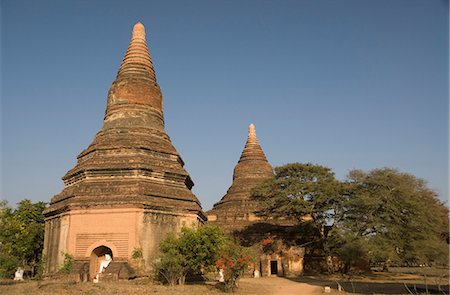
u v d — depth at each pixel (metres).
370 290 30.08
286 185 47.53
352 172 43.09
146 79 43.53
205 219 41.62
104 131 40.94
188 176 39.91
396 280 38.53
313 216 46.69
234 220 52.50
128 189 34.56
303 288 32.00
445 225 40.81
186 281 33.91
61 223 35.28
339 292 29.42
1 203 39.53
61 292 24.61
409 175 40.72
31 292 24.28
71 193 35.00
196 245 29.80
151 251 33.34
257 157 59.50
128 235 32.94
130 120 40.91
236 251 29.17
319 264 47.50
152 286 28.62
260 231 49.41
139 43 45.31
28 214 46.69
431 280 36.72
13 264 36.66
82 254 33.19
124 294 24.22
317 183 45.50
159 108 43.81
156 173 37.19
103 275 30.66
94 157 38.12
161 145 40.34
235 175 59.12
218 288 29.59
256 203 53.59
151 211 34.28
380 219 37.59
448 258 34.50
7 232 40.44
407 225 37.22
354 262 45.19
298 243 48.38
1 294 23.16
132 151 37.94
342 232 39.03
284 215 48.47
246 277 44.59
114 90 42.81
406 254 36.56
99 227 33.53
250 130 61.94
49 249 36.44
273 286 33.22
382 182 38.94
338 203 43.47
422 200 41.28
